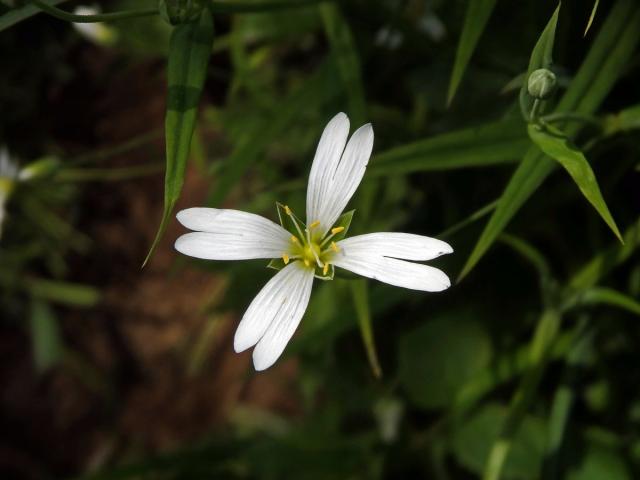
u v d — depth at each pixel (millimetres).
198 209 87
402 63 135
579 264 126
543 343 112
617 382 129
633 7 96
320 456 137
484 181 123
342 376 147
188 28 89
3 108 167
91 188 179
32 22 161
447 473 139
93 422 185
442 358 131
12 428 185
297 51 159
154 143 176
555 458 113
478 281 130
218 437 178
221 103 164
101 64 169
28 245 176
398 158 96
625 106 117
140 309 185
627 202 124
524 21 116
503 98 127
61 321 187
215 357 183
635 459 123
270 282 88
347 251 88
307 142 149
